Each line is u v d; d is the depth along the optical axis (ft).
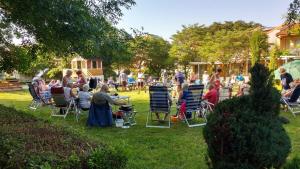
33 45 27.78
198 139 24.17
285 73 41.09
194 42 134.10
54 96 33.63
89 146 12.55
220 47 117.91
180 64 131.85
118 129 28.35
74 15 19.61
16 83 87.10
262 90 11.82
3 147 11.73
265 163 11.33
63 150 11.89
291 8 13.33
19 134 14.06
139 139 24.26
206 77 66.54
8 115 19.13
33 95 40.68
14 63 32.91
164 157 19.62
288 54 101.04
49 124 17.02
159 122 31.35
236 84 71.10
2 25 25.71
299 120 31.76
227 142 11.41
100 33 22.11
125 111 30.58
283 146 11.76
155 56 123.44
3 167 11.06
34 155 11.00
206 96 32.83
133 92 70.69
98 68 113.50
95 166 10.98
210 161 13.19
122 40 25.57
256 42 102.17
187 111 30.73
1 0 20.71
